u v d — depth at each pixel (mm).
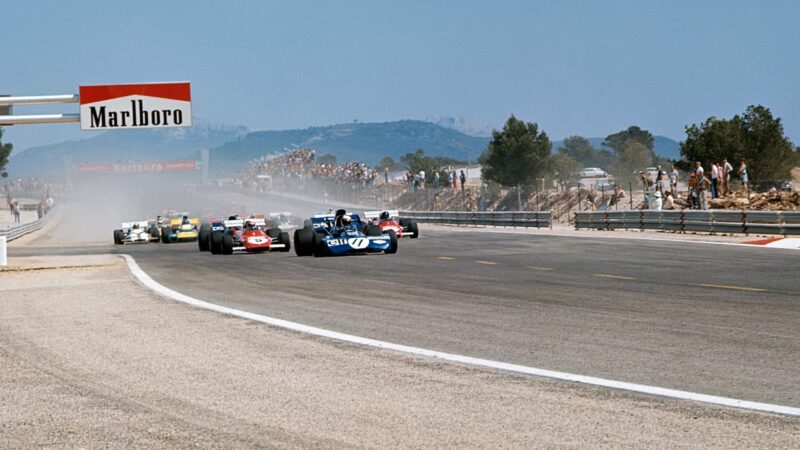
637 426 12117
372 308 25562
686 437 11531
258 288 32406
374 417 12906
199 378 16016
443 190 138625
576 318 22391
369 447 11383
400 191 153125
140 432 12398
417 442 11570
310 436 11961
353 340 19656
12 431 12695
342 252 49000
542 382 14992
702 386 14383
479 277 34781
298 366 16859
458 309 24859
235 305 26969
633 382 14828
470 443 11477
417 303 26531
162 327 22375
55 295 31203
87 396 14805
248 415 13211
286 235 57188
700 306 24094
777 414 12516
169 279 37219
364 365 16812
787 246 47125
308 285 33125
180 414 13383
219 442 11766
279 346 19125
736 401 13273
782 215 55219
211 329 21797
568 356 17312
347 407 13547
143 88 49469
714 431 11766
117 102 49281
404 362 17016
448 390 14547
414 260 45031
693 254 44062
